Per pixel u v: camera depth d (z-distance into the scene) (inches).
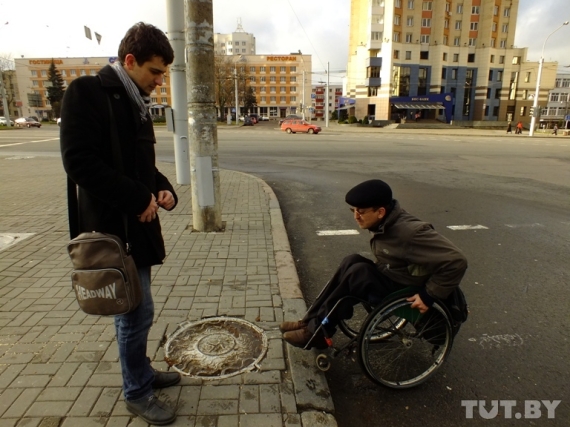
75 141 64.1
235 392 90.7
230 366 100.0
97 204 71.3
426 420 88.3
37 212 255.4
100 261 69.4
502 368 106.3
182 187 338.6
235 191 324.2
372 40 2290.8
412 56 2298.2
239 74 2790.4
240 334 114.0
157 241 79.0
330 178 425.1
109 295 70.2
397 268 93.3
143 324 80.4
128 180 69.1
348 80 2876.5
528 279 163.3
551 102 3366.1
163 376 92.3
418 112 2427.4
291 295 137.9
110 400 86.7
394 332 98.3
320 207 292.4
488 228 237.8
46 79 3523.6
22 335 111.0
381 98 2333.9
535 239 216.7
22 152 668.1
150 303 82.0
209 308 128.5
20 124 1913.1
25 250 181.2
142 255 76.0
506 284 158.4
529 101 2571.4
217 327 117.5
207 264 165.5
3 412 82.5
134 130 72.6
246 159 593.9
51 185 352.2
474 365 107.6
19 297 134.4
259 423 81.7
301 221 253.8
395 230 89.3
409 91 2340.1
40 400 86.1
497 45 2412.6
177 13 310.0
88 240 69.1
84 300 71.2
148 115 76.2
